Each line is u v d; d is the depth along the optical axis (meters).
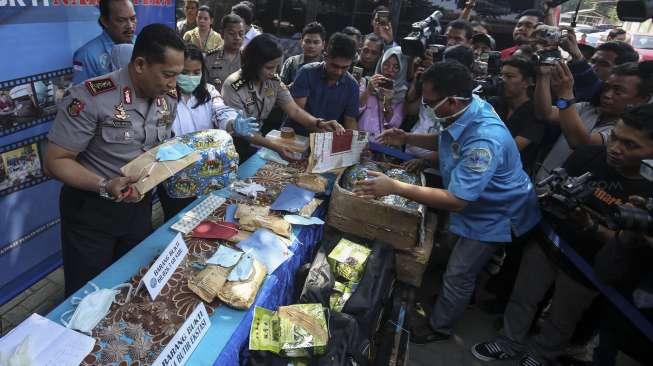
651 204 1.40
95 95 1.55
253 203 2.03
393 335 1.89
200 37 4.61
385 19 3.55
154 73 1.51
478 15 4.93
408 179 2.25
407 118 3.13
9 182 2.15
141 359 1.18
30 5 2.06
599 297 1.95
